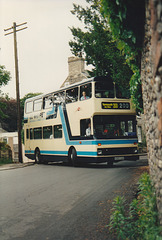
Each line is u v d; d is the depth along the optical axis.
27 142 24.33
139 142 32.28
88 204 7.84
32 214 7.08
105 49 16.50
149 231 4.10
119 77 15.59
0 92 27.06
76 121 17.77
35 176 14.61
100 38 16.72
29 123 24.02
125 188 9.66
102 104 16.56
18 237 5.40
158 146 3.81
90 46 17.00
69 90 18.73
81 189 10.17
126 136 16.95
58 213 7.08
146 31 4.23
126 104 17.05
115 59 15.54
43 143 21.73
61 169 17.38
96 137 16.33
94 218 6.44
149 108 4.88
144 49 4.71
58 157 19.75
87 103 16.89
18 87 25.08
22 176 14.95
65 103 19.00
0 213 7.34
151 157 5.25
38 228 5.91
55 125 20.12
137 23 4.63
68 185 11.21
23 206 8.01
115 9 4.63
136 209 5.32
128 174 12.99
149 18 3.79
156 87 3.07
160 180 3.89
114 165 18.64
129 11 4.39
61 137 19.38
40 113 22.19
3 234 5.62
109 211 6.94
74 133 17.95
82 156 17.25
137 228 4.64
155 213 4.34
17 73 25.14
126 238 4.69
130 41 5.12
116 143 16.66
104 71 17.38
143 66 5.16
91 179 12.38
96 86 16.61
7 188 11.27
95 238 5.16
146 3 3.84
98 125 16.52
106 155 16.38
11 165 22.31
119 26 4.85
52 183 11.96
